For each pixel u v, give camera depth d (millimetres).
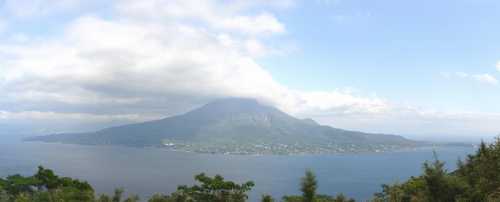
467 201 29844
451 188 30688
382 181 186500
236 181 184375
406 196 36625
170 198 50594
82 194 49188
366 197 141125
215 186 46938
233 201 46812
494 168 32469
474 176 33469
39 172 52875
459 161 37875
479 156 35781
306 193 42812
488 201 28469
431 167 32094
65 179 53219
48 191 49625
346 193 150875
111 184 173625
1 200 49219
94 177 196375
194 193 48219
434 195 31000
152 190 158125
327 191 155500
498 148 34156
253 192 153625
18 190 51281
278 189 163625
